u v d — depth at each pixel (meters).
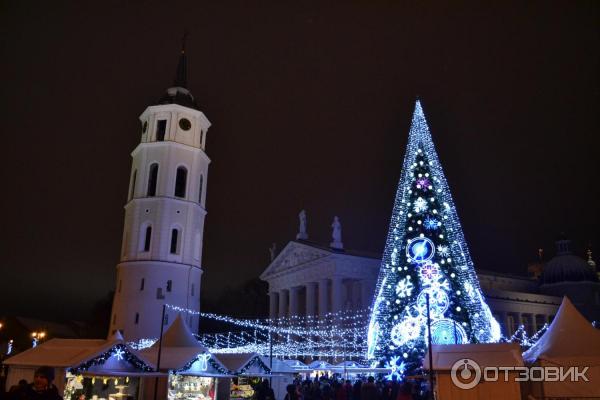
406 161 36.12
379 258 71.12
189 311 58.94
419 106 36.75
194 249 62.06
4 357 42.00
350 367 40.34
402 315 32.75
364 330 63.34
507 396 18.69
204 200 65.62
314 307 72.44
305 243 74.38
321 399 29.55
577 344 20.58
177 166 62.34
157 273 57.62
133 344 54.94
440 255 33.34
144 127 65.25
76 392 25.86
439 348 20.58
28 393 9.37
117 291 59.28
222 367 27.92
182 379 30.75
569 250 102.19
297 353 65.88
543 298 90.44
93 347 23.86
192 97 69.00
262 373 29.55
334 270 66.94
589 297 95.50
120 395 25.58
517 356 19.20
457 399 19.06
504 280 95.44
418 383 29.00
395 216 36.03
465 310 32.59
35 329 102.25
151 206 60.31
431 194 34.72
